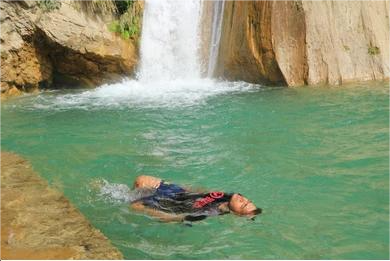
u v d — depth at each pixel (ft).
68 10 46.29
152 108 37.91
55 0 45.96
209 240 17.84
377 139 28.76
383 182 22.80
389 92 40.09
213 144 29.22
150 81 48.42
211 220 19.26
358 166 24.86
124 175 25.03
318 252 16.79
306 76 44.29
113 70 47.50
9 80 45.21
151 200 20.57
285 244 17.40
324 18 45.42
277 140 29.37
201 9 49.26
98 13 47.65
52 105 40.50
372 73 45.96
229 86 44.86
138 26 48.65
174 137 30.76
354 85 43.45
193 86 45.52
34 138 31.45
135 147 29.22
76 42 45.70
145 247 17.46
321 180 23.32
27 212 18.37
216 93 42.24
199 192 20.88
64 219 17.76
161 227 18.93
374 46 46.78
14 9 44.98
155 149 28.76
